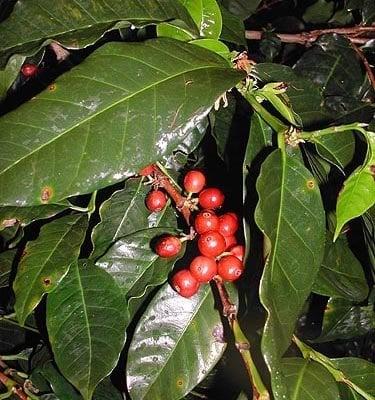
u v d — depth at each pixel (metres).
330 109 0.34
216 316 0.29
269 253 0.22
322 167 0.29
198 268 0.25
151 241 0.29
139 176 0.31
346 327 0.35
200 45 0.25
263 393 0.22
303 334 0.38
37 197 0.20
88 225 0.31
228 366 0.37
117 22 0.25
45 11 0.25
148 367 0.28
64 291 0.29
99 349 0.28
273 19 0.61
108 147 0.21
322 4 0.54
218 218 0.27
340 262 0.31
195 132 0.31
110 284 0.29
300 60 0.40
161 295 0.29
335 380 0.27
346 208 0.22
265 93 0.25
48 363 0.33
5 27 0.25
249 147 0.25
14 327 0.39
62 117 0.21
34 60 0.30
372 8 0.44
